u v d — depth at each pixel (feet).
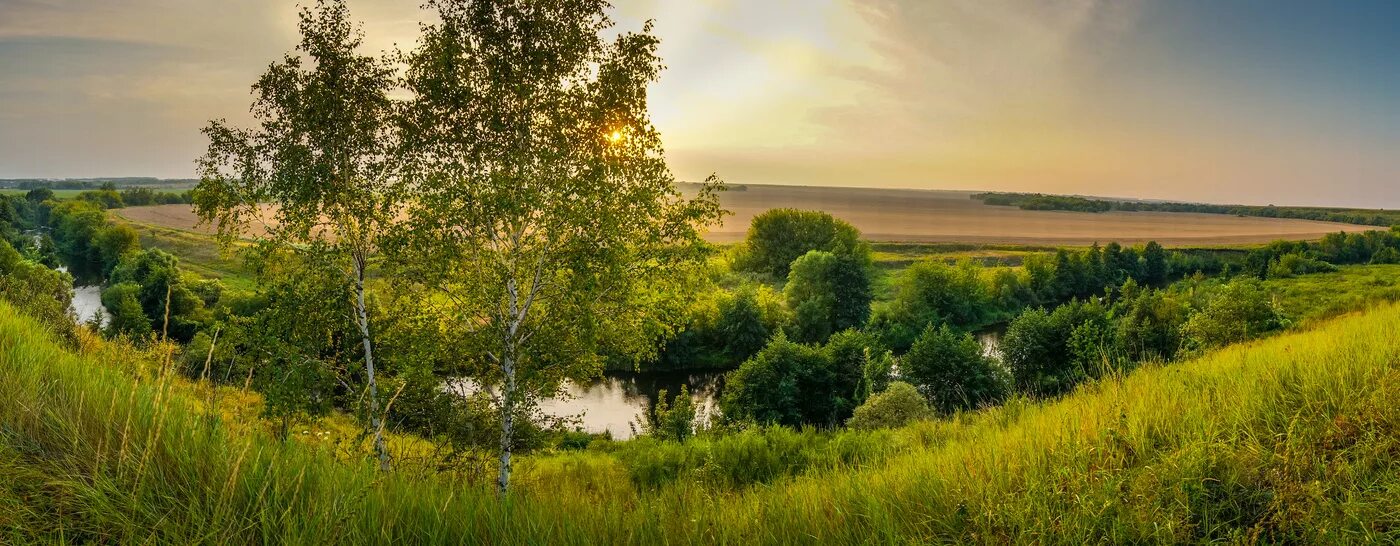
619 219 34.91
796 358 125.80
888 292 297.33
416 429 35.96
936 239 574.97
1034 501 12.45
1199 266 380.37
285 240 35.12
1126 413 16.87
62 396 12.40
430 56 33.91
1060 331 128.77
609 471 45.24
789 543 12.87
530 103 33.35
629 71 34.99
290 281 35.29
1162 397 18.06
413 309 37.65
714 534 12.96
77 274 286.66
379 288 38.29
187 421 12.48
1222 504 12.01
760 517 14.25
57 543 9.02
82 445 11.09
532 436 37.24
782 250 313.94
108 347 20.33
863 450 33.01
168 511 9.95
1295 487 11.71
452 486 13.66
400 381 34.63
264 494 10.68
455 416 35.14
